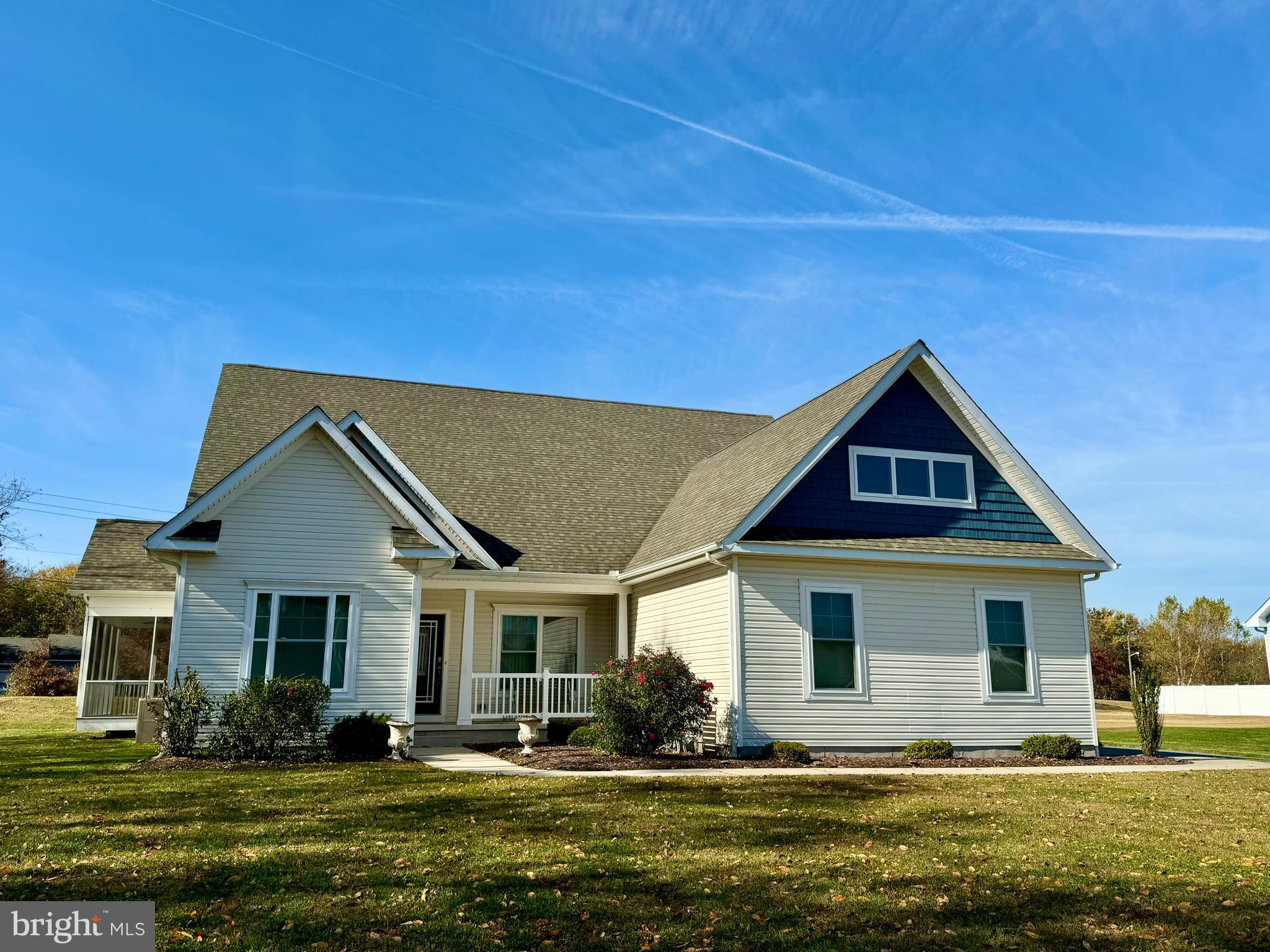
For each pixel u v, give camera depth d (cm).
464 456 2370
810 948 577
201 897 654
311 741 1550
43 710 3200
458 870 736
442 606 2047
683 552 1803
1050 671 1881
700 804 1077
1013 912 656
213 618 1631
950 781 1364
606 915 631
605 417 2752
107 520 2444
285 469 1712
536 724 1652
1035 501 1967
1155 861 820
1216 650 6694
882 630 1783
